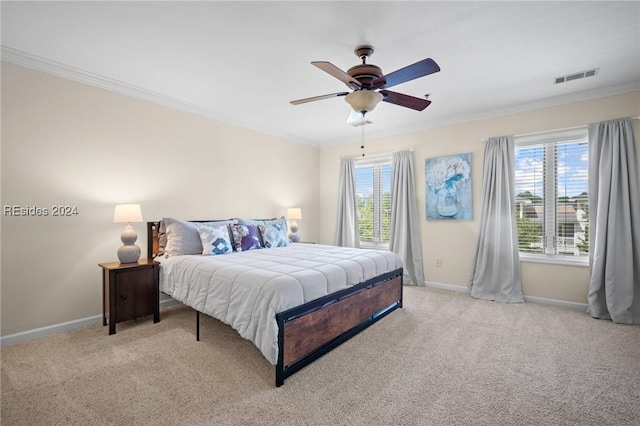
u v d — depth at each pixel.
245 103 3.74
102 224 3.08
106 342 2.58
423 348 2.47
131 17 2.06
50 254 2.77
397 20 2.08
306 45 2.40
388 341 2.60
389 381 1.99
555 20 2.09
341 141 5.59
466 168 4.18
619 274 3.06
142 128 3.39
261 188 4.77
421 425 1.58
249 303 2.10
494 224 3.89
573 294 3.48
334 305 2.44
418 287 4.48
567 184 3.56
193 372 2.09
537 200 3.74
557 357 2.31
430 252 4.53
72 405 1.73
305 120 4.42
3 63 2.51
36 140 2.68
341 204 5.48
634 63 2.71
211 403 1.76
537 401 1.78
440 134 4.43
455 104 3.74
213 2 1.90
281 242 4.16
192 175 3.87
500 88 3.26
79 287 2.93
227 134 4.27
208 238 3.33
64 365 2.18
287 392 1.87
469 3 1.91
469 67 2.78
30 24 2.14
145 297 2.98
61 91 2.81
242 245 3.67
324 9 1.97
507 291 3.74
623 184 3.08
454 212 4.28
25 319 2.63
